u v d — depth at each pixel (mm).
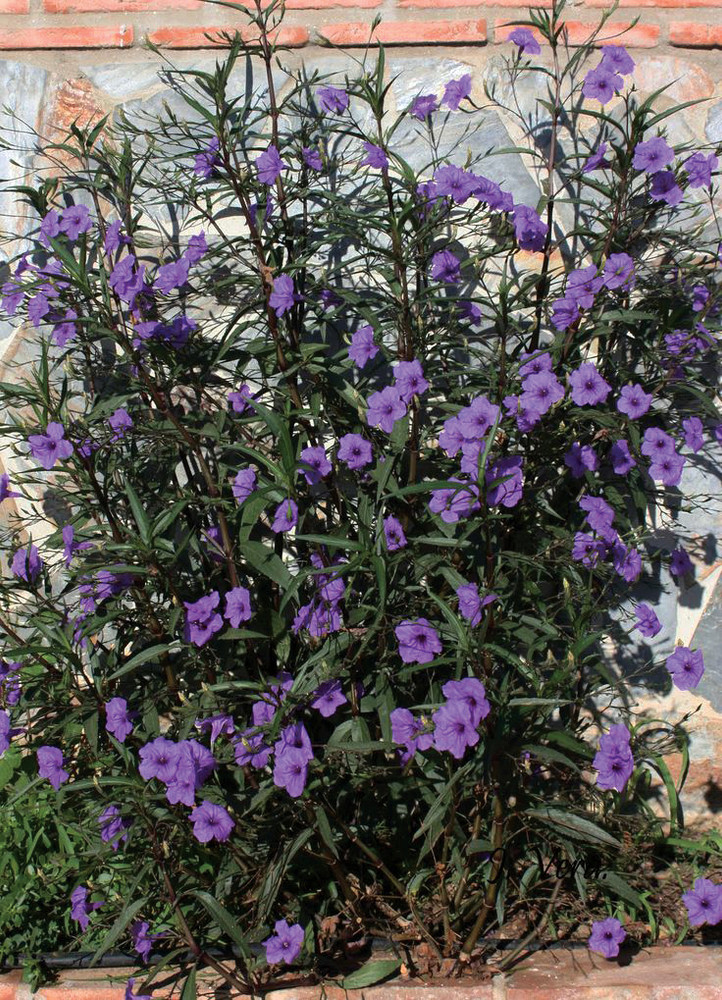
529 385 2406
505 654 2061
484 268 2768
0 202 2877
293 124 2816
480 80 2801
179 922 2248
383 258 2717
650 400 2539
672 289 2701
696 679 2523
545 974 2342
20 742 2887
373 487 2650
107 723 2350
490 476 2330
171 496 2701
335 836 2441
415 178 2498
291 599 2664
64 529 2529
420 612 2500
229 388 2826
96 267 2830
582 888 2430
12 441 2896
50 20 2836
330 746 2156
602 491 2652
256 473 2588
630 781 2686
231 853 2391
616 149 2498
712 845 2781
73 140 2850
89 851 2352
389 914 2516
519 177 2820
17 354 2887
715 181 2785
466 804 2541
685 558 2773
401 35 2779
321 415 2686
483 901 2414
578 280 2549
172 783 2150
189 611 2361
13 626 2760
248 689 2506
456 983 2324
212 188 2799
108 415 2594
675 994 2250
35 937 2477
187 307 2811
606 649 2842
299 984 2312
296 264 2492
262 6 2787
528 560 2314
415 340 2566
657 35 2785
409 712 2229
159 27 2826
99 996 2318
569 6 2789
